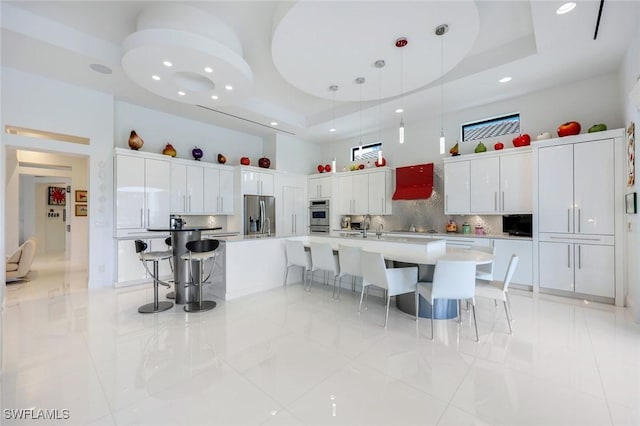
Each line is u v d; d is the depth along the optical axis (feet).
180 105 17.08
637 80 9.90
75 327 9.83
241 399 6.07
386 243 12.43
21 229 26.76
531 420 5.42
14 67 12.45
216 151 20.92
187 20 9.70
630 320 10.39
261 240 14.51
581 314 11.03
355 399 6.07
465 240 16.10
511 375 6.92
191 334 9.31
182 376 6.90
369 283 10.96
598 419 5.41
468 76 13.25
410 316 11.01
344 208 22.99
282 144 23.29
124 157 15.47
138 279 15.79
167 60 10.11
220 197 20.03
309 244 15.10
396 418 5.51
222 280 13.21
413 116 18.83
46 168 22.47
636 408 5.70
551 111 14.70
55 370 7.13
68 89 14.06
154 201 16.57
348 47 9.57
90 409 5.75
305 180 24.73
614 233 12.00
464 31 8.79
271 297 13.48
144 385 6.55
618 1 8.46
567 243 13.11
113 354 7.96
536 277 13.91
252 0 9.59
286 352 8.11
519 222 15.12
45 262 22.62
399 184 20.12
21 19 10.00
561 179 13.25
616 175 11.96
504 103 16.22
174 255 12.65
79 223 23.16
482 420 5.43
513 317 10.77
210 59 10.03
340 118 19.20
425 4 7.66
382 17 8.14
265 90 16.80
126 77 13.39
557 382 6.61
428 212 19.36
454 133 18.19
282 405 5.90
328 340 8.89
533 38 11.43
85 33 11.38
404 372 7.08
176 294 12.58
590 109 13.62
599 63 12.23
